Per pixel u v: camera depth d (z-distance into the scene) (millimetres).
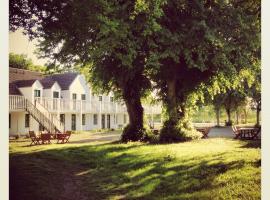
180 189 9031
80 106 34531
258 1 16469
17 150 15859
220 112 47406
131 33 14188
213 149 14523
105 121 39938
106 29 11523
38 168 11406
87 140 23484
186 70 19766
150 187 9438
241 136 20359
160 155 13273
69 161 13125
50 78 35250
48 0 10492
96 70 19219
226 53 17438
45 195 8570
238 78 20438
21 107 26250
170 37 16438
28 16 10945
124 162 12625
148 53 17281
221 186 8727
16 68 31312
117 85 20594
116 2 13055
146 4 13156
